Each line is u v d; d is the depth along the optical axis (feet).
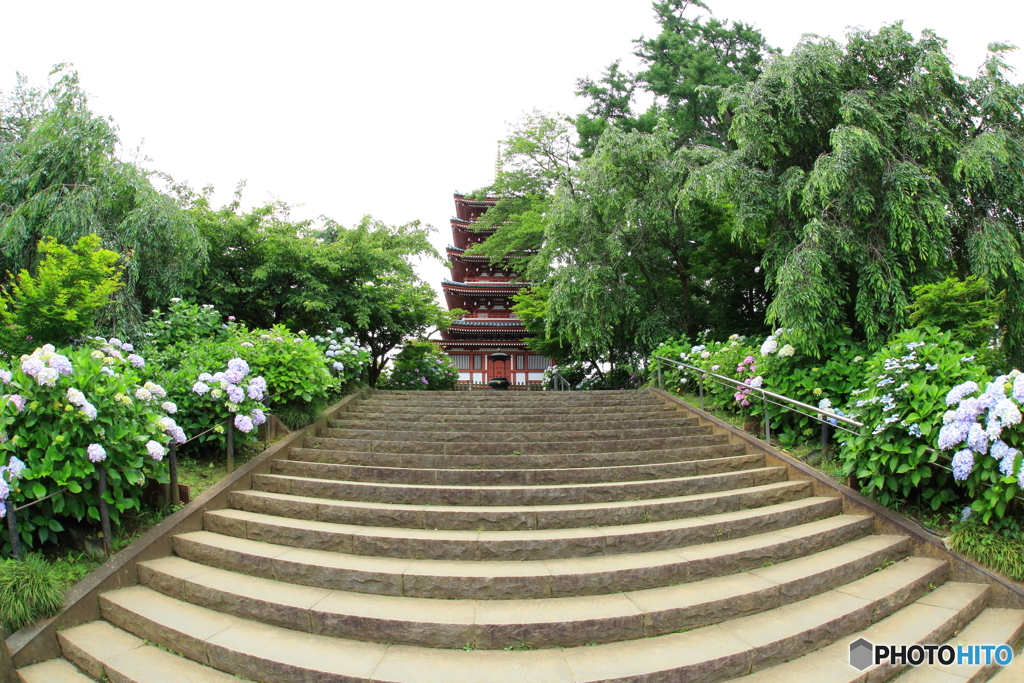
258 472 21.94
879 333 27.40
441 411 32.81
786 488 20.45
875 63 30.37
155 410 18.93
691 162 37.27
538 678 11.11
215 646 12.25
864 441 19.52
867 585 15.31
